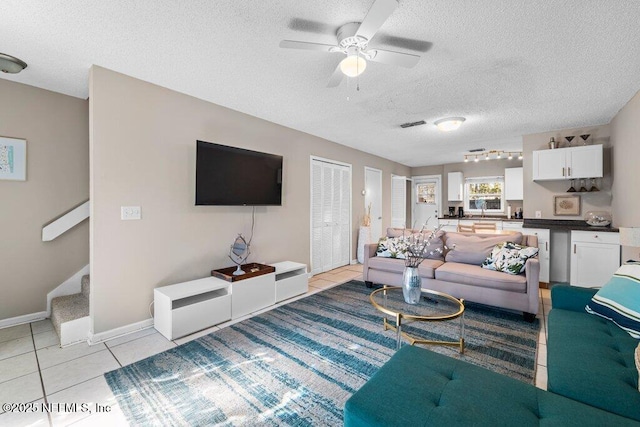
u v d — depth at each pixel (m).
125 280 2.52
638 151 2.87
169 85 2.73
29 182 2.73
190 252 2.98
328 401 1.68
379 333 2.57
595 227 3.81
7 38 1.96
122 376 1.91
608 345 1.51
